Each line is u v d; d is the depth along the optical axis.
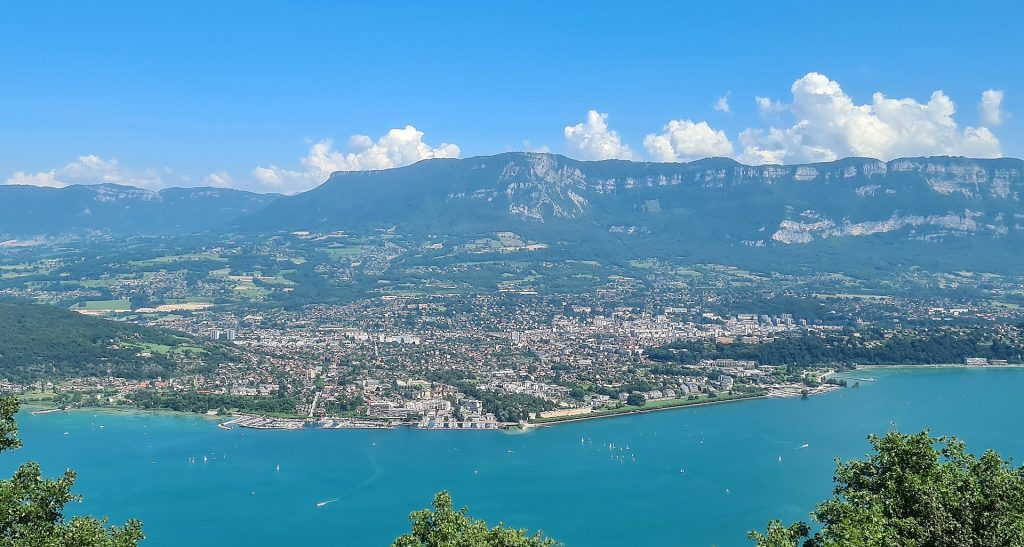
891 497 104.19
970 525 95.62
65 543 94.44
